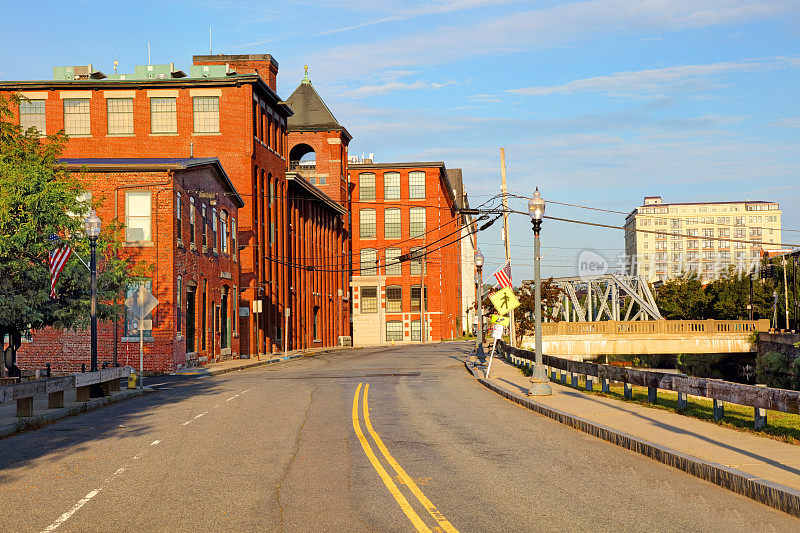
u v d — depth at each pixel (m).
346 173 92.38
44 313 27.97
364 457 12.67
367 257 98.38
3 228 26.53
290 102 89.62
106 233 31.38
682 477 10.90
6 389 16.62
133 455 13.20
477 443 14.20
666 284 95.88
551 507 9.07
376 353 59.12
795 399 12.33
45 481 11.02
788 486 9.14
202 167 42.59
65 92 56.50
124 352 36.91
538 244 22.61
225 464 12.18
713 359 78.56
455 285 117.25
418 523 8.32
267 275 58.38
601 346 65.62
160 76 58.16
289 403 21.70
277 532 8.02
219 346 46.72
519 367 35.69
